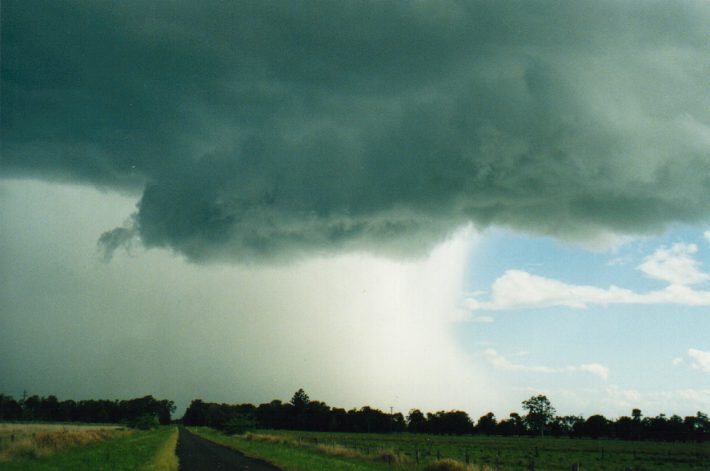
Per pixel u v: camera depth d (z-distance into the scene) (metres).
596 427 187.00
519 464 52.41
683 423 170.25
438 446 89.94
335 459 39.94
